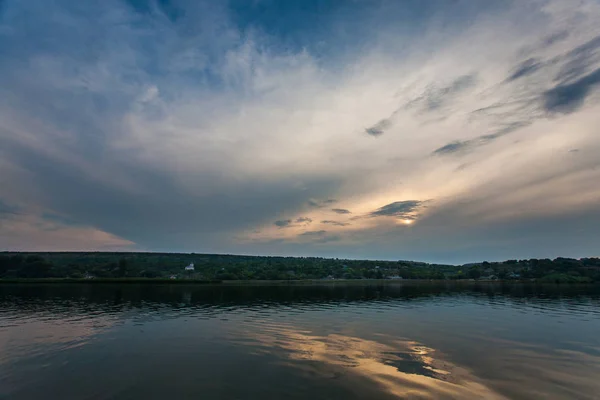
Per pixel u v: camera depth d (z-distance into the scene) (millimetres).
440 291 102250
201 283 136250
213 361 24562
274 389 19188
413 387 19562
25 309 53750
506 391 19125
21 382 20406
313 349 28125
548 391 19188
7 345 29625
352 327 38500
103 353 26891
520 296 84062
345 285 136625
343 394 18516
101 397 18203
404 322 42406
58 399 17984
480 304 65375
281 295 83750
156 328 37438
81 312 50531
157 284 122750
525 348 28969
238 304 62875
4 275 136375
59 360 24953
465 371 22578
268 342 30641
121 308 55500
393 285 138250
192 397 18125
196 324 40094
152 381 20484
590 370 22969
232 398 17953
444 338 32812
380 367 23250
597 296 84062
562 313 52188
